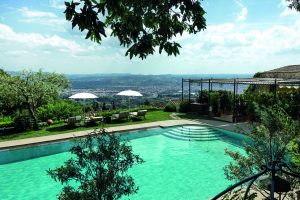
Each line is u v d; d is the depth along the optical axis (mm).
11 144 17172
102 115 26781
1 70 35906
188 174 14453
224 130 20812
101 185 5758
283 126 7180
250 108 21594
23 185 13211
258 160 7504
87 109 31156
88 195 5703
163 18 3652
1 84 22312
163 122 24125
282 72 31234
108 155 5863
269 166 2576
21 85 22344
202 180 13672
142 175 14477
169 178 14023
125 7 3373
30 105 23141
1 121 22609
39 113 24469
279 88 25156
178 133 21469
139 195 12203
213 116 26422
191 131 21391
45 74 26031
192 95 32625
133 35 3504
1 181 13617
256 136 7738
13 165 15656
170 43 3777
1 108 24531
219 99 26297
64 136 19234
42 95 23656
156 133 22406
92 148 6176
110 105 33594
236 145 18844
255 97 21609
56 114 25281
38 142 17734
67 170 5871
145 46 3498
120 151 6133
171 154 17594
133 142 20125
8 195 12227
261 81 22484
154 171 14961
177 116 27219
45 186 13133
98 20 3078
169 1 3348
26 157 16906
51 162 16094
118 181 5906
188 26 3816
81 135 19344
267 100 20375
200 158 16766
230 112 26594
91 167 5992
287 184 2957
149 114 28969
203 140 20281
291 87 23781
